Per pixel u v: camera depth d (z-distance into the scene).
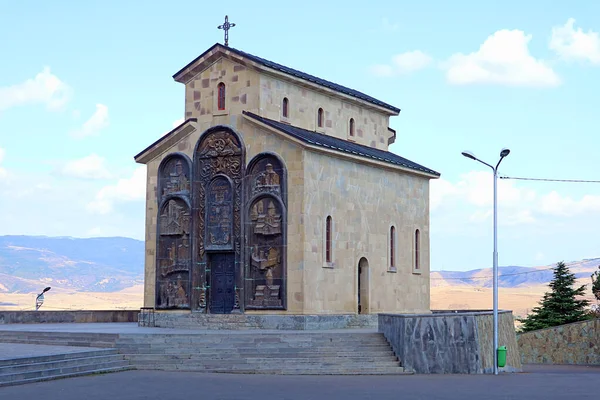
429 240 57.69
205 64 49.97
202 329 46.94
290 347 39.03
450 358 39.47
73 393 28.38
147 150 51.50
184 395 28.16
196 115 50.28
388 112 59.72
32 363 32.38
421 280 56.41
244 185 47.84
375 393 29.50
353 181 50.22
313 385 31.70
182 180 50.34
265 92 48.91
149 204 51.84
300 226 46.06
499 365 40.12
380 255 52.28
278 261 46.53
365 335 40.94
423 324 39.28
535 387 31.92
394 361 39.12
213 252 48.78
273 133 47.19
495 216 42.19
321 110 53.53
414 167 55.56
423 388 31.31
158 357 37.06
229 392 29.08
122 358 36.94
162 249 50.59
